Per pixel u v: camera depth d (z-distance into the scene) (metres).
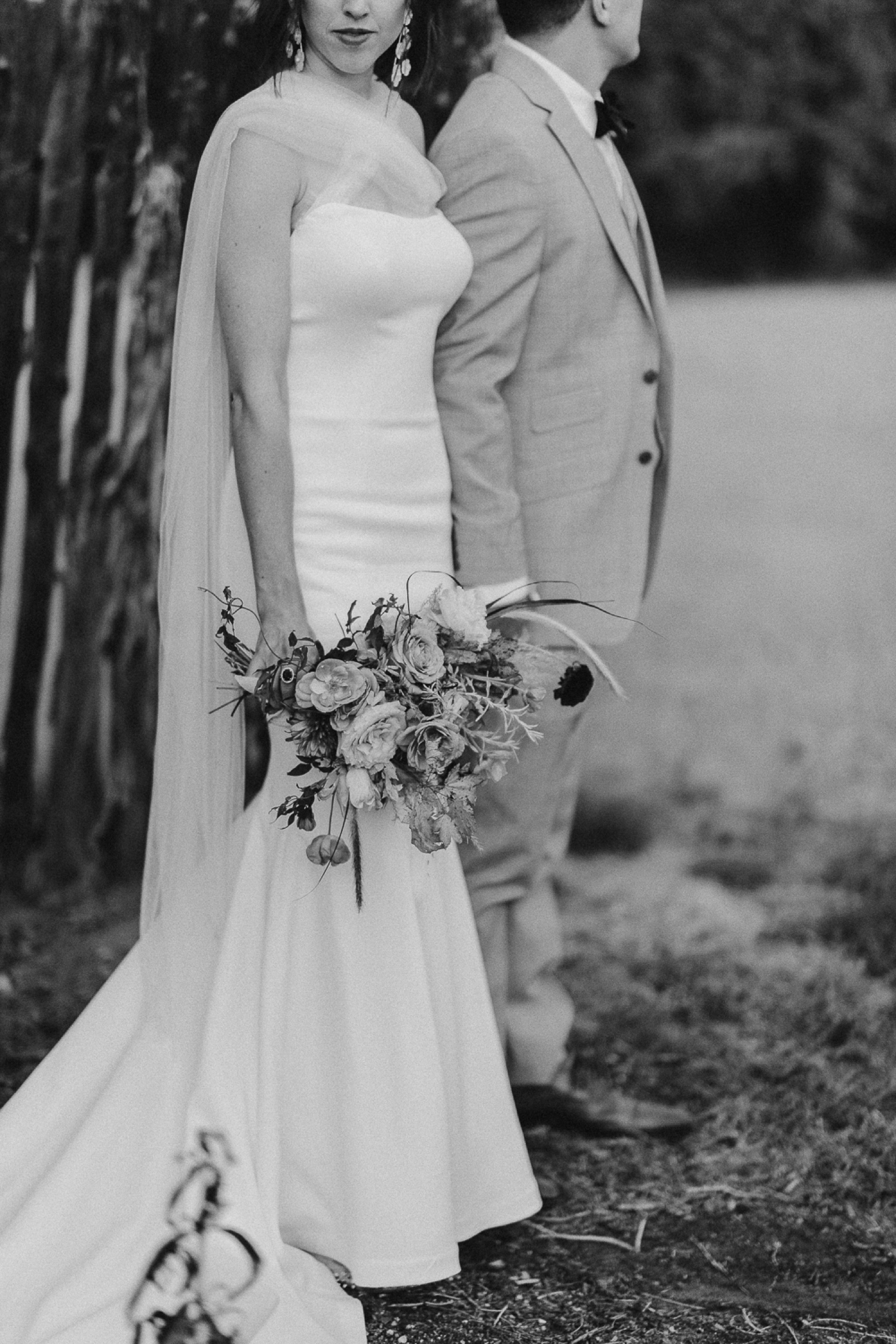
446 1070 2.60
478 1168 2.63
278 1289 2.36
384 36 2.48
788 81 12.49
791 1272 2.72
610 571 2.90
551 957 3.08
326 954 2.52
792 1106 3.26
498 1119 2.64
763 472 8.16
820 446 8.50
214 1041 2.47
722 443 8.65
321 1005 2.53
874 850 4.58
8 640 4.54
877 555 7.02
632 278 2.83
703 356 10.45
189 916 2.56
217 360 2.50
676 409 9.30
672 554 7.17
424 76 2.69
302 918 2.53
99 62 3.68
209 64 3.65
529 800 2.92
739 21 12.35
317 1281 2.47
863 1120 3.20
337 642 2.51
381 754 2.29
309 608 2.52
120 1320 2.32
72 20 3.64
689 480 8.14
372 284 2.44
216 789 2.57
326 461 2.50
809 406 9.17
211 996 2.50
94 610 4.07
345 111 2.45
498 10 2.85
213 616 2.54
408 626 2.36
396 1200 2.48
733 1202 2.94
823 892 4.36
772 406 9.23
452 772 2.38
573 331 2.81
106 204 3.79
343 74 2.52
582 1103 3.14
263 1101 2.46
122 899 4.18
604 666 2.62
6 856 4.17
